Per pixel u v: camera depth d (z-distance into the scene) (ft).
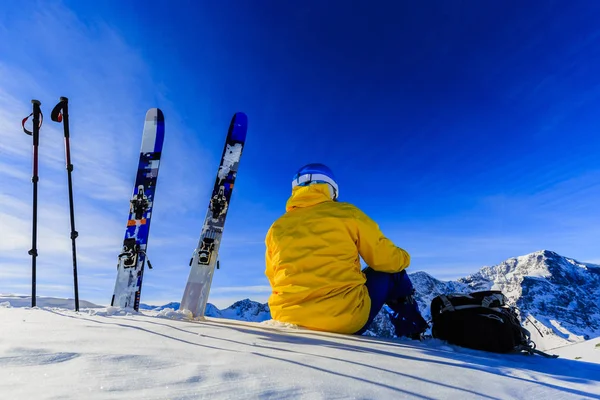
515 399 4.31
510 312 9.25
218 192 16.99
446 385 4.66
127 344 5.67
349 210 10.20
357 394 3.99
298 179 12.10
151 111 19.01
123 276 15.03
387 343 8.05
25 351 4.66
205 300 14.64
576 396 4.55
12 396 3.20
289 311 9.68
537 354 9.12
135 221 16.08
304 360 5.37
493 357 7.99
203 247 15.43
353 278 9.66
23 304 13.52
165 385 3.75
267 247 11.39
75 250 12.66
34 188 13.61
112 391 3.48
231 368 4.54
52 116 13.61
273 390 3.85
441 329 9.57
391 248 10.32
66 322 7.82
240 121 19.44
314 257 9.71
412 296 11.06
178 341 6.36
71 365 4.25
